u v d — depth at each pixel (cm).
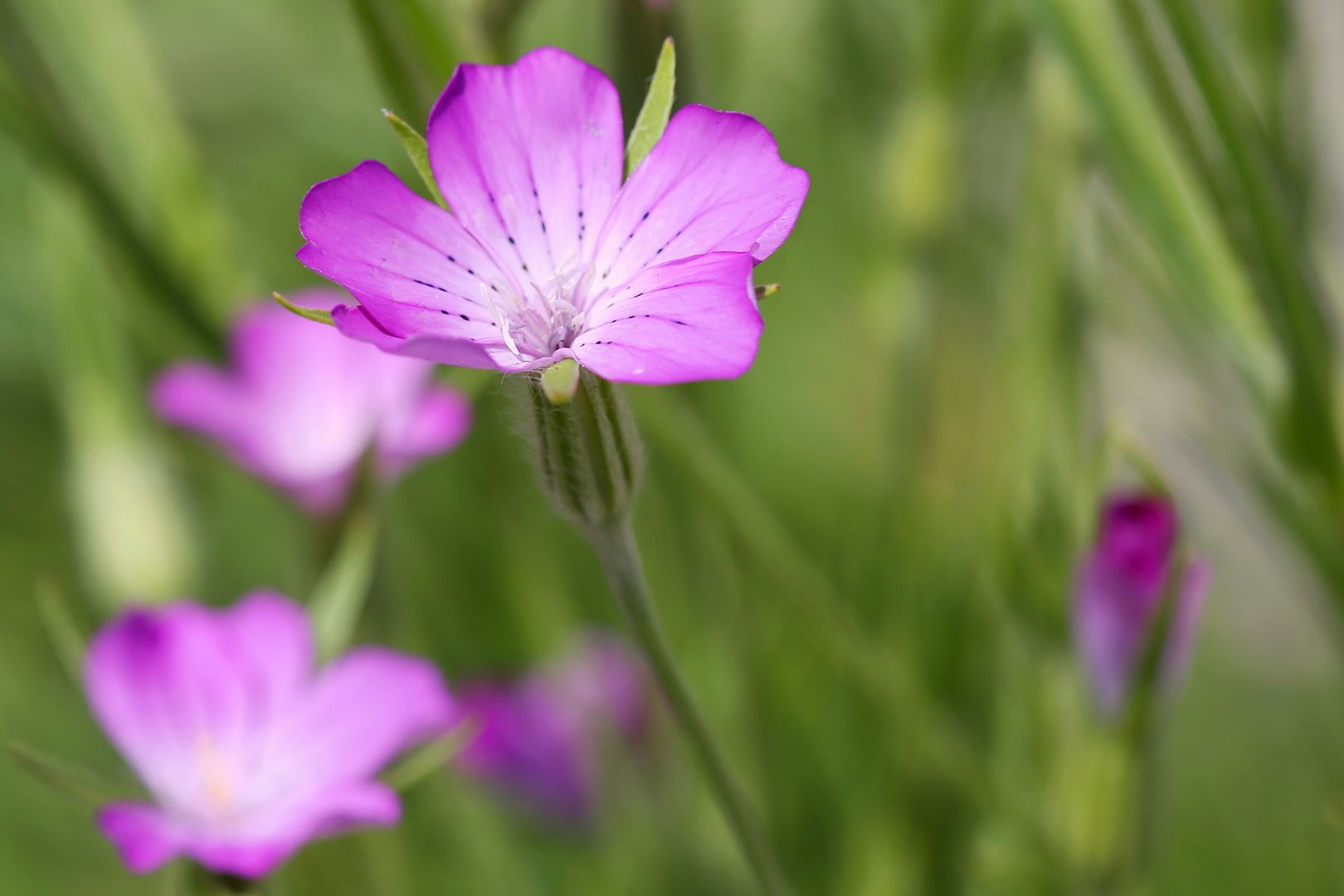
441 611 46
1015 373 43
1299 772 47
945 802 43
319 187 36
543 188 37
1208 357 41
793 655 45
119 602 44
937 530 44
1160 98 38
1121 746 40
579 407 36
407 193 36
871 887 44
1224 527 50
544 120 37
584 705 44
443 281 36
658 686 37
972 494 44
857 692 44
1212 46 38
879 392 44
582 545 48
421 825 44
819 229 50
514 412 37
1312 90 43
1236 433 41
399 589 43
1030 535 42
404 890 43
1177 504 39
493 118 36
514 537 45
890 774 43
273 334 43
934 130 44
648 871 44
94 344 44
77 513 44
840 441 50
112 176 42
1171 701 40
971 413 44
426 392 43
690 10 39
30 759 38
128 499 44
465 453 46
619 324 36
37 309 50
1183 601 39
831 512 49
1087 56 39
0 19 41
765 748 43
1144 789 40
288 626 40
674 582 45
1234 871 46
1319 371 39
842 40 46
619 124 36
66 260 44
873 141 46
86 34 43
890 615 44
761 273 51
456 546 46
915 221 44
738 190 36
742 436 44
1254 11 41
